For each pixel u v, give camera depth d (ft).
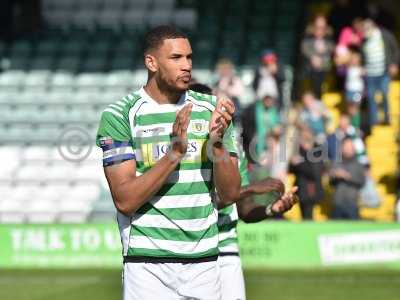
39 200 142.61
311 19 173.37
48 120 161.99
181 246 41.06
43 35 181.37
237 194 42.27
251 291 93.30
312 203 119.75
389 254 109.29
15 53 177.06
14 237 113.91
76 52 176.65
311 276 104.22
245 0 180.75
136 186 39.99
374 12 157.89
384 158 146.82
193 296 41.14
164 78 41.29
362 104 144.25
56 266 112.98
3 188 146.61
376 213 140.05
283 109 138.92
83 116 162.20
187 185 41.09
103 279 102.58
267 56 137.80
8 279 103.40
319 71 144.77
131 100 41.91
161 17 181.78
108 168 41.34
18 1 180.96
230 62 162.61
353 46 150.51
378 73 142.82
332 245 109.91
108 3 183.93
